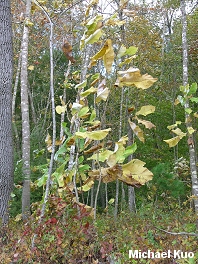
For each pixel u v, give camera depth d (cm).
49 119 1622
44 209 381
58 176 384
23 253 378
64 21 1085
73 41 1059
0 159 646
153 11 1402
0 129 654
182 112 1138
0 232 525
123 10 475
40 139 1236
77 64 1138
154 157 1185
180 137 453
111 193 1511
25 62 828
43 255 386
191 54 1127
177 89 1223
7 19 681
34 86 1836
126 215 795
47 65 1633
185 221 659
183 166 949
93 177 348
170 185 812
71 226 402
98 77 355
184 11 799
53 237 388
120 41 975
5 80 667
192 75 1198
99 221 592
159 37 1186
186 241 429
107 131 323
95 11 414
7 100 668
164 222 632
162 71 1220
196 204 687
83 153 358
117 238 465
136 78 309
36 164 1037
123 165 336
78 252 405
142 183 331
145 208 854
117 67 344
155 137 1234
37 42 1459
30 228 392
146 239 444
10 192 650
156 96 1276
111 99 1111
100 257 425
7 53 677
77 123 360
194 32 1144
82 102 352
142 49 1049
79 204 379
